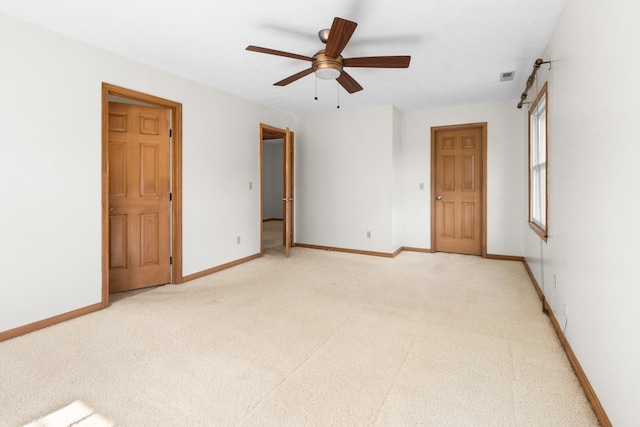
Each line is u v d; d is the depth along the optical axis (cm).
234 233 453
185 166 378
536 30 265
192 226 389
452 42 286
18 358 213
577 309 199
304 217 588
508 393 178
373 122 516
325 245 568
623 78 139
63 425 154
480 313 288
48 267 263
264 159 1014
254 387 184
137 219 355
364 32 268
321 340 239
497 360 212
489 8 234
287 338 243
